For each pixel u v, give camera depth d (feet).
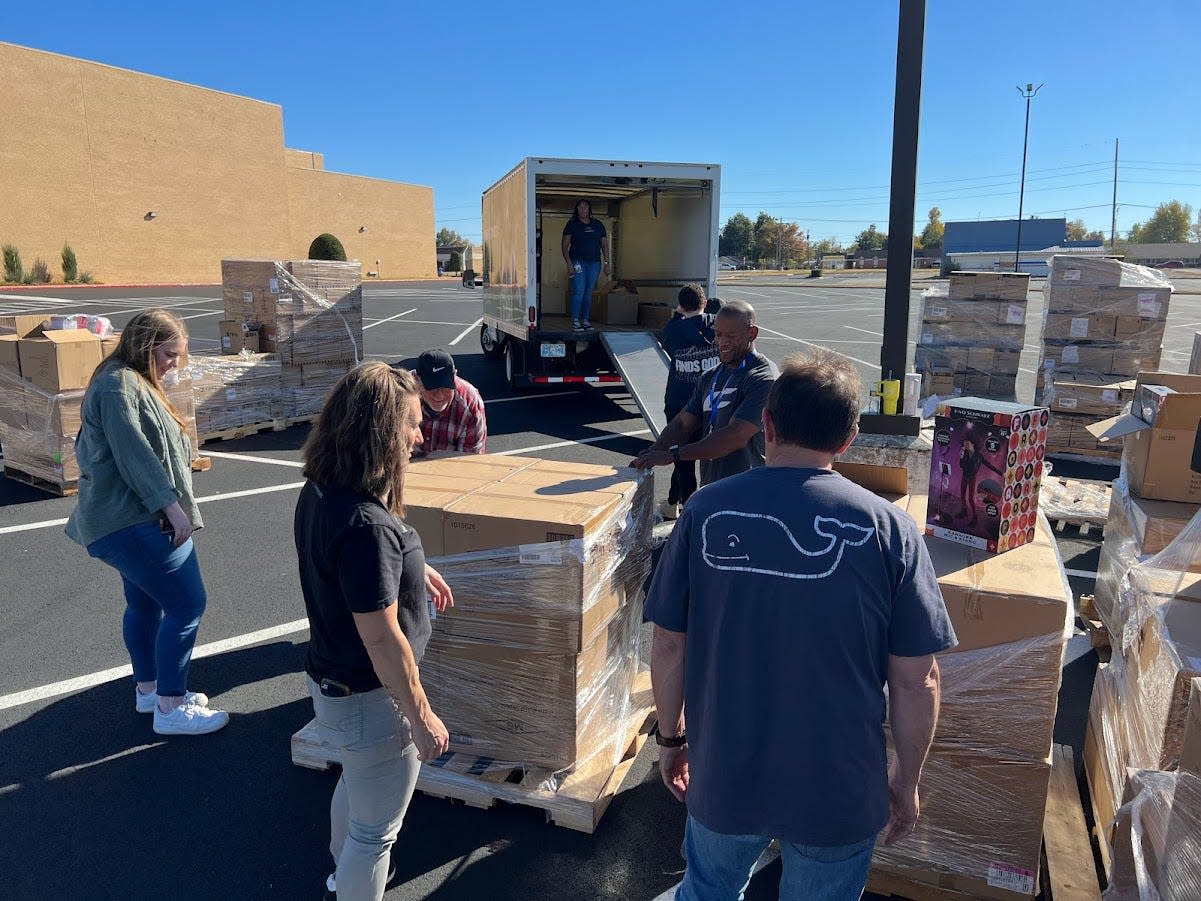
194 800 10.33
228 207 127.13
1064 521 19.54
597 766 10.20
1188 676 7.18
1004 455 8.62
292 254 144.46
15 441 22.93
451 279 171.83
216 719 11.70
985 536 8.91
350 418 6.77
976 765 8.16
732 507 5.80
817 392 5.77
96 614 15.30
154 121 115.34
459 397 13.03
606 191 37.83
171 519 10.57
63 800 10.30
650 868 9.28
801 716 5.55
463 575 9.66
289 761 11.14
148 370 10.73
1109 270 27.66
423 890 8.91
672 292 37.11
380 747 7.23
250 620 15.20
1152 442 12.50
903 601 5.55
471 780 10.05
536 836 9.75
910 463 10.86
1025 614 7.77
